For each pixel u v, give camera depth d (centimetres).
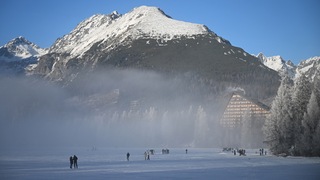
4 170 7462
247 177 5903
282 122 11962
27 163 9512
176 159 11256
